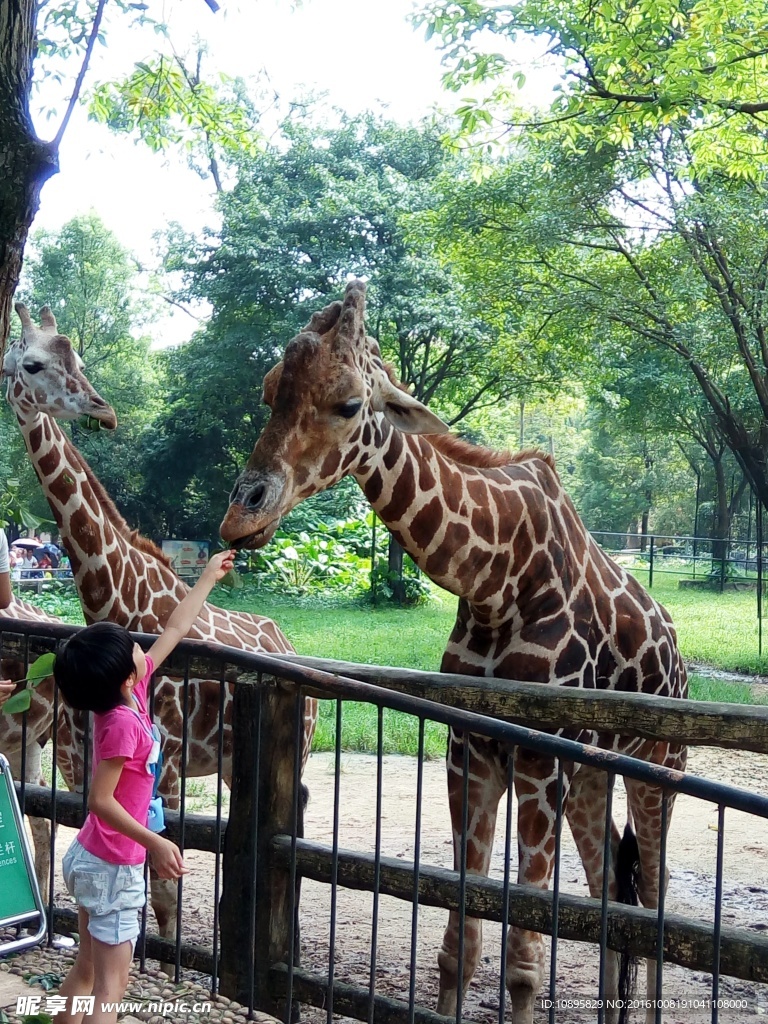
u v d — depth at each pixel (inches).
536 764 142.1
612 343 709.9
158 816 118.2
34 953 151.0
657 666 169.2
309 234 975.6
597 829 179.5
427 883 129.6
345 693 122.2
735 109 389.1
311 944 197.5
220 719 140.5
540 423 2532.0
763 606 949.8
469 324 873.5
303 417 134.7
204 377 1061.1
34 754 198.1
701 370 697.0
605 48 393.7
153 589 191.6
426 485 142.9
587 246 649.6
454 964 149.9
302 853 136.9
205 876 240.5
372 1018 124.0
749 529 1620.3
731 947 112.5
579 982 184.1
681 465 1948.8
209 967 145.0
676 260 626.5
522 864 146.0
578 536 162.2
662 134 583.5
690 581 1191.6
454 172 840.3
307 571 981.2
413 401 138.1
